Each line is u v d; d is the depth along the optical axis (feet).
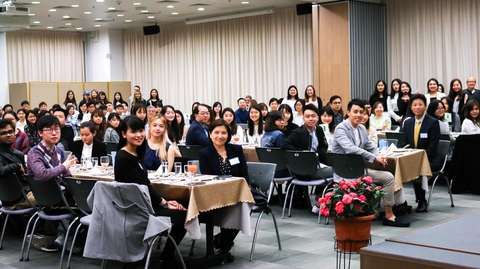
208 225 14.90
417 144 21.94
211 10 47.16
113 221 12.56
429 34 39.73
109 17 49.96
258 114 26.18
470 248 5.33
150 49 57.26
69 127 23.34
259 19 48.34
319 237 17.85
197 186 13.60
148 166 17.34
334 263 14.88
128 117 13.46
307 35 45.29
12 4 40.01
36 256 16.44
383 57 41.93
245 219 14.56
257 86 49.03
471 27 37.78
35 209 16.31
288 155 20.12
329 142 23.82
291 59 46.44
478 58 37.63
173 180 14.70
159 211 13.61
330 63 40.98
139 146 13.67
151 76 57.36
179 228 14.01
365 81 40.83
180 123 28.76
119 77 59.16
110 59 58.44
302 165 19.89
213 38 51.96
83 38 60.23
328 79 41.11
